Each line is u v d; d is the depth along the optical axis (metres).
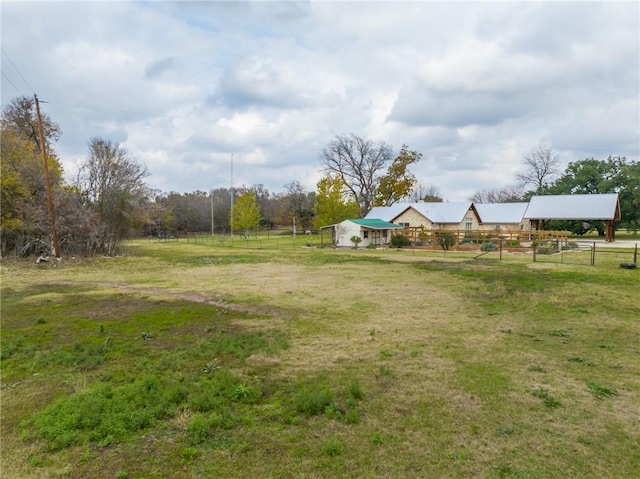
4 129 23.44
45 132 28.86
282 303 9.84
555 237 29.48
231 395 4.53
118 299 10.60
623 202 41.03
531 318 8.06
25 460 3.34
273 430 3.80
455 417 4.01
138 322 8.09
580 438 3.60
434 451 3.41
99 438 3.66
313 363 5.61
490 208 41.53
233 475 3.11
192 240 47.44
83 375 5.21
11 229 20.61
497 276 14.09
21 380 5.09
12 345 6.41
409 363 5.57
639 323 7.59
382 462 3.26
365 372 5.26
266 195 81.94
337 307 9.34
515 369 5.30
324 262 20.02
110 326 7.78
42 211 21.09
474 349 6.15
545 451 3.40
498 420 3.94
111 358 5.89
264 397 4.55
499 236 28.89
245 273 15.94
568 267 16.41
